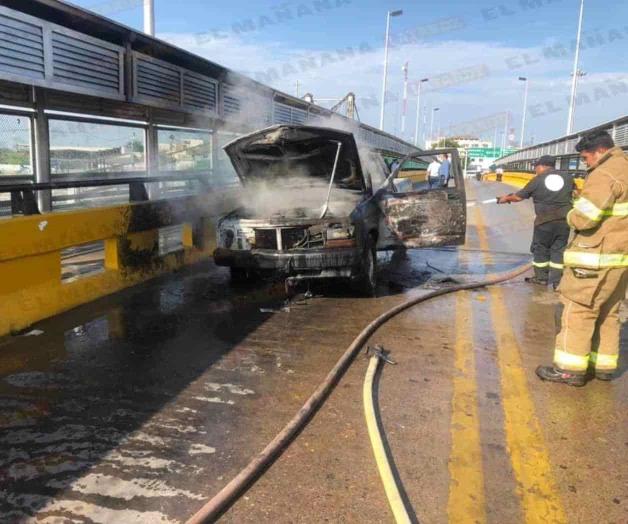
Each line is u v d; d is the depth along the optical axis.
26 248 5.17
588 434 3.34
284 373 4.26
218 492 2.73
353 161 7.00
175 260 8.12
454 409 3.65
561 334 4.07
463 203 7.31
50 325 5.38
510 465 2.99
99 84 7.01
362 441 3.23
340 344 4.95
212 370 4.30
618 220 3.71
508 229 13.16
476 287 7.19
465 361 4.54
